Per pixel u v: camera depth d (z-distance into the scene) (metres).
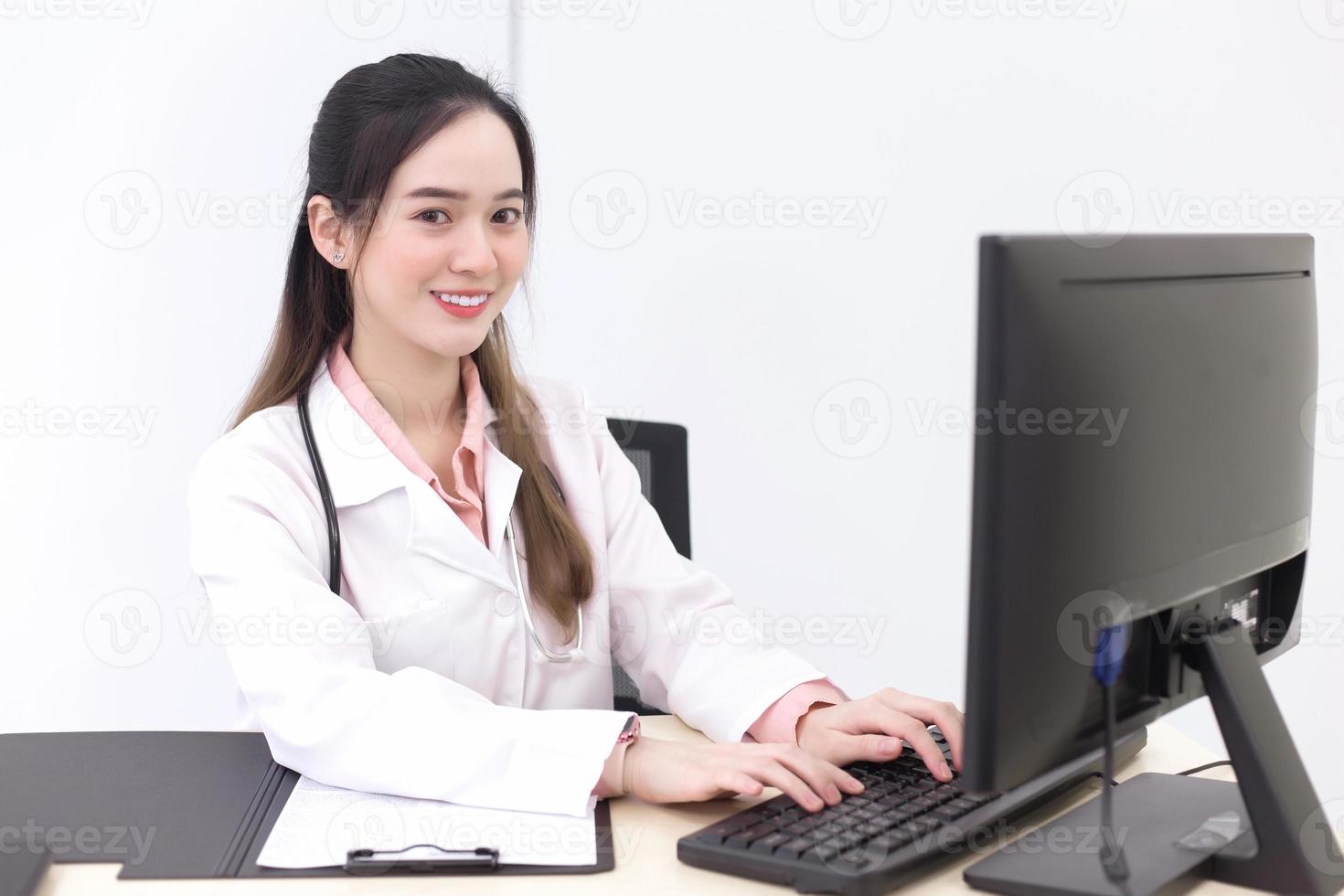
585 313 2.69
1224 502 0.90
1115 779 1.09
